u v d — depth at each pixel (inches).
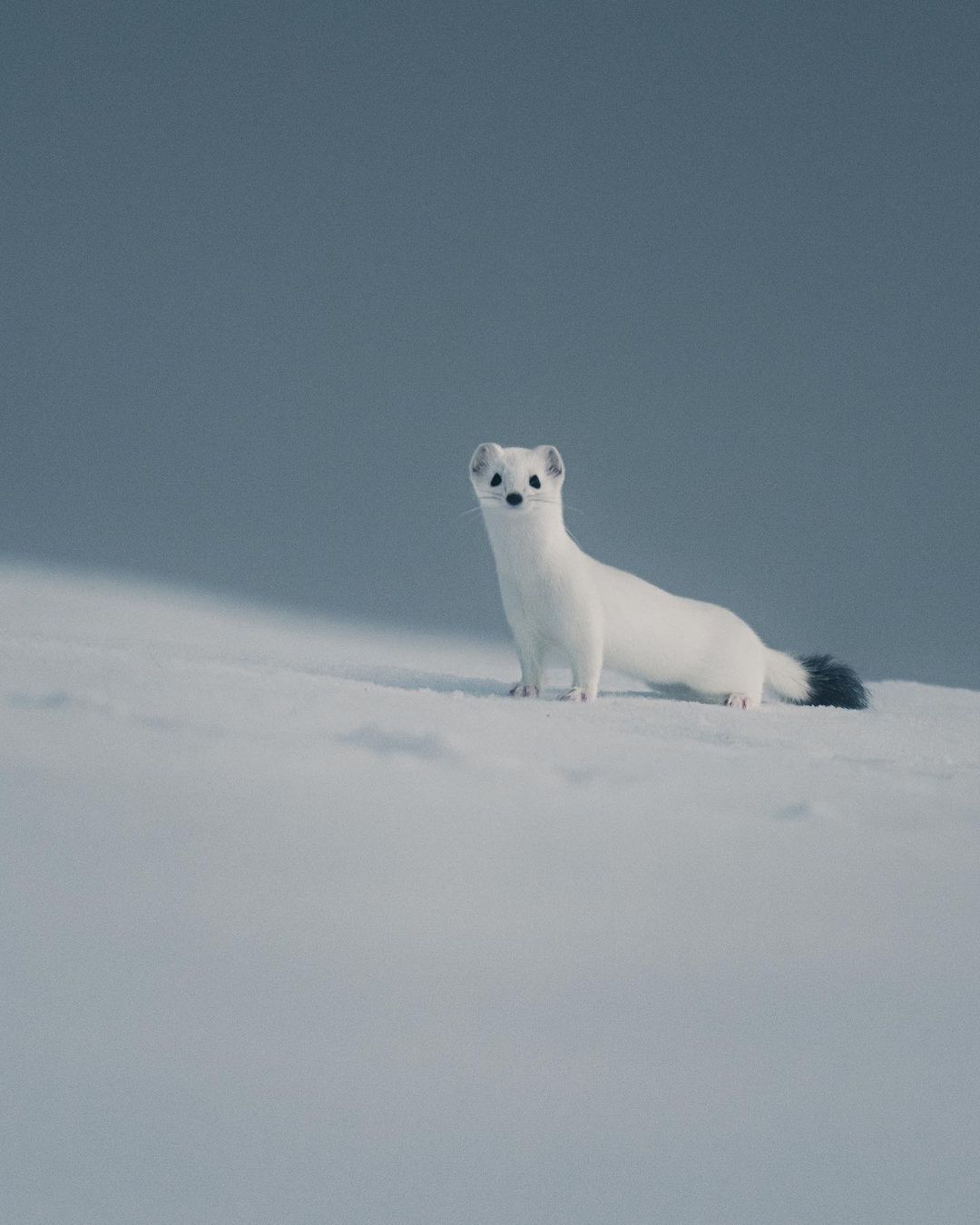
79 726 249.3
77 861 171.2
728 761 329.4
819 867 217.6
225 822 198.4
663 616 519.8
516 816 230.8
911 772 334.0
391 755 266.5
